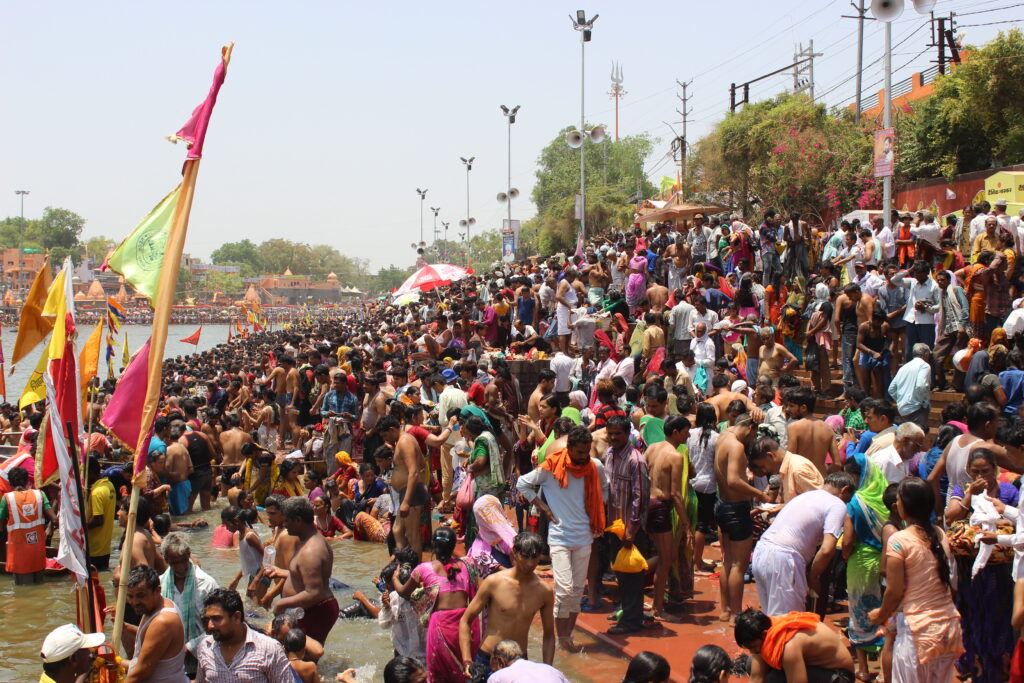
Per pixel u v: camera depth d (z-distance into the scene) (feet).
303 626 22.95
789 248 49.55
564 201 196.13
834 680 15.84
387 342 72.28
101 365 188.03
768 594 19.80
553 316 62.75
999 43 75.00
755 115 110.73
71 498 20.74
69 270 21.58
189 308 463.83
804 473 22.67
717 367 37.93
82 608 20.77
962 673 20.07
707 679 15.47
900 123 88.99
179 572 22.65
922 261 38.58
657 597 25.41
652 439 28.17
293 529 23.12
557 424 28.37
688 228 68.59
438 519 38.06
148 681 18.20
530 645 24.94
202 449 44.98
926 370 32.19
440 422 39.99
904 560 17.22
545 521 29.30
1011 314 34.96
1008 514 18.92
